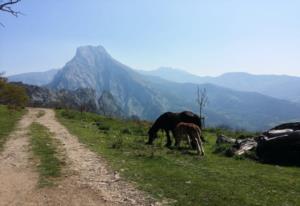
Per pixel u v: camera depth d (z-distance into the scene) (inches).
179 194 504.1
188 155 810.2
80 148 895.7
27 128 1380.4
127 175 612.4
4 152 838.5
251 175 624.7
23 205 464.1
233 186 546.9
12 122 1633.9
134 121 1937.7
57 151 846.5
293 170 681.0
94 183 566.6
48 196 501.4
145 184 555.8
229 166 706.2
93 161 733.3
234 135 1269.7
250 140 864.3
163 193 510.0
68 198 493.4
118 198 492.4
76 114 2332.7
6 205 463.8
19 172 641.0
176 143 908.0
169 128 965.8
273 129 820.0
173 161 733.9
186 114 959.0
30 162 723.4
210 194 503.2
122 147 910.4
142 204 466.9
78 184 561.0
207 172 641.6
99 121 1831.9
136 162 721.0
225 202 469.4
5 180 585.0
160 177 596.7
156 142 1037.8
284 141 743.7
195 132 848.3
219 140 993.5
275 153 750.5
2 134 1169.4
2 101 3309.5
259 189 534.9
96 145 949.2
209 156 812.6
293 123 801.6
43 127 1433.3
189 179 584.1
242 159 778.2
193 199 481.7
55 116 2218.3
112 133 1247.5
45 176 609.3
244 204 462.6
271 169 687.1
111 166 682.2
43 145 929.5
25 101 3545.8
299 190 534.0
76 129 1370.6
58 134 1190.3
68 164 703.1
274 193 516.4
